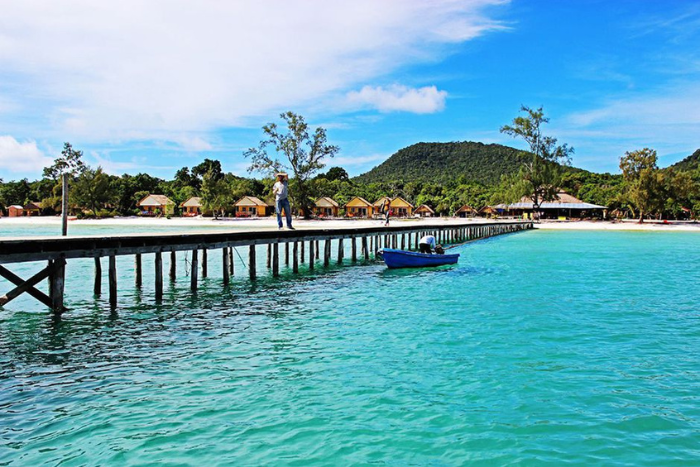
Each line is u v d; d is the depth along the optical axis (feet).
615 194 321.73
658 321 46.85
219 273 81.15
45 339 39.55
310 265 83.61
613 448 22.16
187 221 282.36
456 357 35.04
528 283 70.69
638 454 21.66
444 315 48.88
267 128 269.44
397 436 23.15
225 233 62.80
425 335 41.04
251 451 21.72
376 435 23.24
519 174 287.48
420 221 277.23
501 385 29.58
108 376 31.04
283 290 63.77
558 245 147.23
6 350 36.60
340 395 27.94
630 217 323.57
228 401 27.07
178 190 427.33
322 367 32.73
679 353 36.47
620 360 34.71
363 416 25.23
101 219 306.76
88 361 34.04
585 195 342.03
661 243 155.43
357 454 21.52
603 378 30.96
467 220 286.46
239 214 344.08
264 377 30.81
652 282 72.54
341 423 24.45
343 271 83.05
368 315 48.80
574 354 36.01
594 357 35.35
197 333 41.60
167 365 33.22
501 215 353.51
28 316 47.55
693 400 27.55
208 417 25.07
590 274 81.10
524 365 33.35
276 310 51.13
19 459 20.97
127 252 50.16
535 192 284.20
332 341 39.09
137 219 306.76
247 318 47.37
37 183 412.36
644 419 25.08
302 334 41.29
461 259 105.40
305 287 66.33
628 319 47.62
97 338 39.88
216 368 32.58
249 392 28.37
